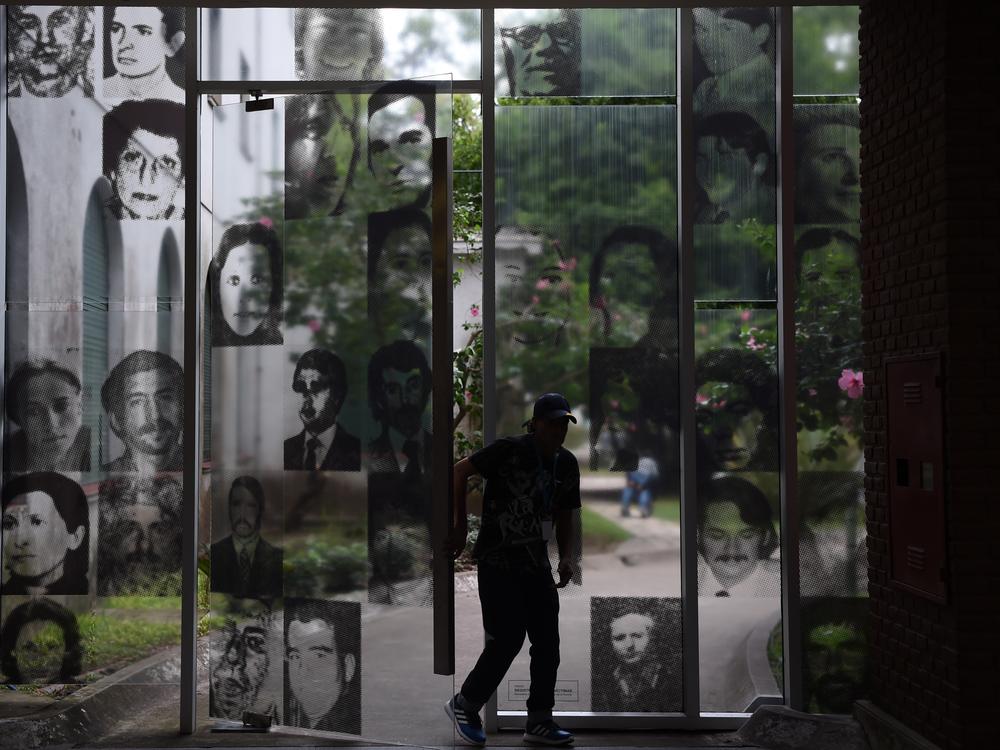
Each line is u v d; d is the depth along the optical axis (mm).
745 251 4914
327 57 4930
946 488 3904
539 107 4945
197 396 4863
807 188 4910
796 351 4883
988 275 3895
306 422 4730
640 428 4891
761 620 4840
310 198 4762
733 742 4602
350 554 4660
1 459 4996
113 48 5004
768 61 4934
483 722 4746
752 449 4887
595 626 4848
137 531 5000
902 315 4328
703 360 4906
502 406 4902
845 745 4473
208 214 4934
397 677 4578
